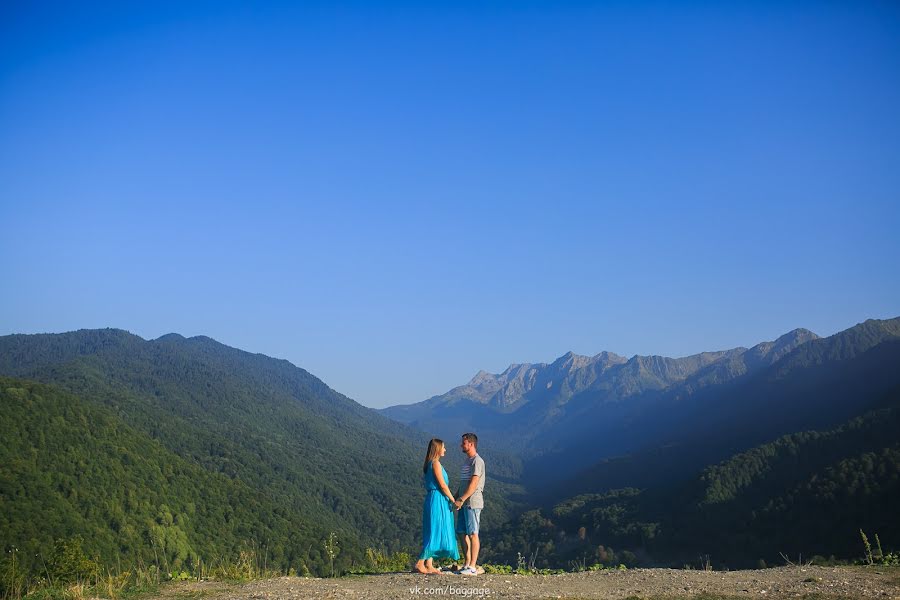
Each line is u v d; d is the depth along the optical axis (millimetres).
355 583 11289
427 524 12117
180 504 81750
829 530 63219
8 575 12016
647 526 84938
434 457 12250
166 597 10438
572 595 10328
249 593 10445
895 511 60062
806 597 10375
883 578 11977
